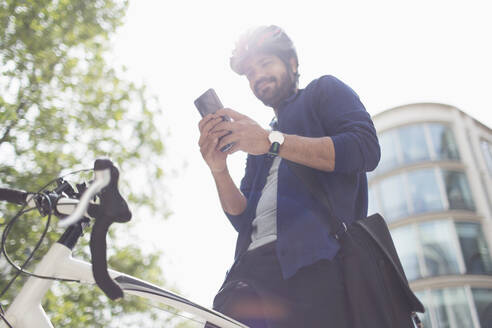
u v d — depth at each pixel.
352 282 1.24
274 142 1.32
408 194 23.52
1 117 7.06
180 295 1.18
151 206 9.01
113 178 0.79
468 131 24.88
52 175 7.46
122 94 8.98
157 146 9.14
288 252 1.31
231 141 1.33
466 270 21.14
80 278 1.06
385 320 1.19
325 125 1.53
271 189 1.51
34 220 5.86
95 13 8.64
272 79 1.67
